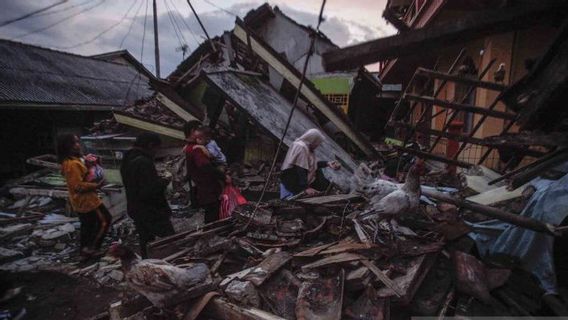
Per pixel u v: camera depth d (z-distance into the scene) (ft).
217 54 35.22
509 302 8.83
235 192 15.17
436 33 6.49
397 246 9.58
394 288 7.94
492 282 9.29
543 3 5.93
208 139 14.65
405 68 35.09
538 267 9.77
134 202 13.20
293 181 15.57
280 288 8.38
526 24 6.41
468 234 11.52
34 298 12.81
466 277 9.22
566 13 6.09
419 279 8.84
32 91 44.86
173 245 10.99
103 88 59.82
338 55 7.20
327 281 8.29
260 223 11.39
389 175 22.17
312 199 12.85
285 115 25.55
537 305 9.00
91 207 15.51
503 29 6.52
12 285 12.01
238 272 9.02
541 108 8.45
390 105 59.82
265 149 28.19
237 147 28.76
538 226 9.29
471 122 23.98
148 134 13.61
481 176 15.60
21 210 22.16
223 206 14.56
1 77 44.19
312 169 15.76
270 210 12.25
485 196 13.06
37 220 20.83
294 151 15.52
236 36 30.04
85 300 12.71
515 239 10.49
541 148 16.20
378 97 54.80
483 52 21.53
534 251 9.95
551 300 8.92
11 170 41.73
